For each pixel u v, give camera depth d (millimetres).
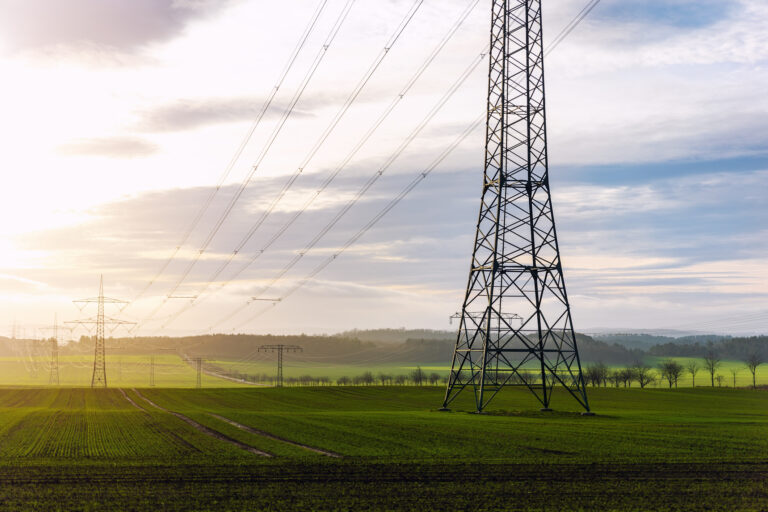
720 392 139250
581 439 50062
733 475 36375
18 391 142125
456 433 54094
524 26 75500
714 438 50625
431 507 29578
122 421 66750
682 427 58688
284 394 134750
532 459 41312
